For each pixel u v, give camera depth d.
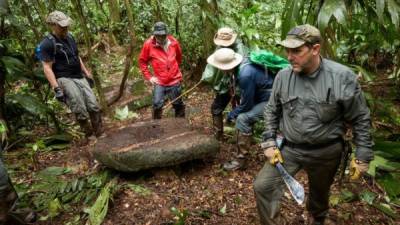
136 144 3.75
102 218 3.11
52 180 3.86
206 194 3.53
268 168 2.59
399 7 3.20
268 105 2.60
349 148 2.62
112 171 3.85
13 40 5.12
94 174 3.88
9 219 3.10
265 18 6.71
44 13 5.56
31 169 4.17
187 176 3.83
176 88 4.95
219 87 4.11
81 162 4.24
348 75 2.24
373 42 5.42
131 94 6.39
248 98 3.53
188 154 3.69
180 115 5.11
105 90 6.40
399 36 3.85
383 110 4.67
